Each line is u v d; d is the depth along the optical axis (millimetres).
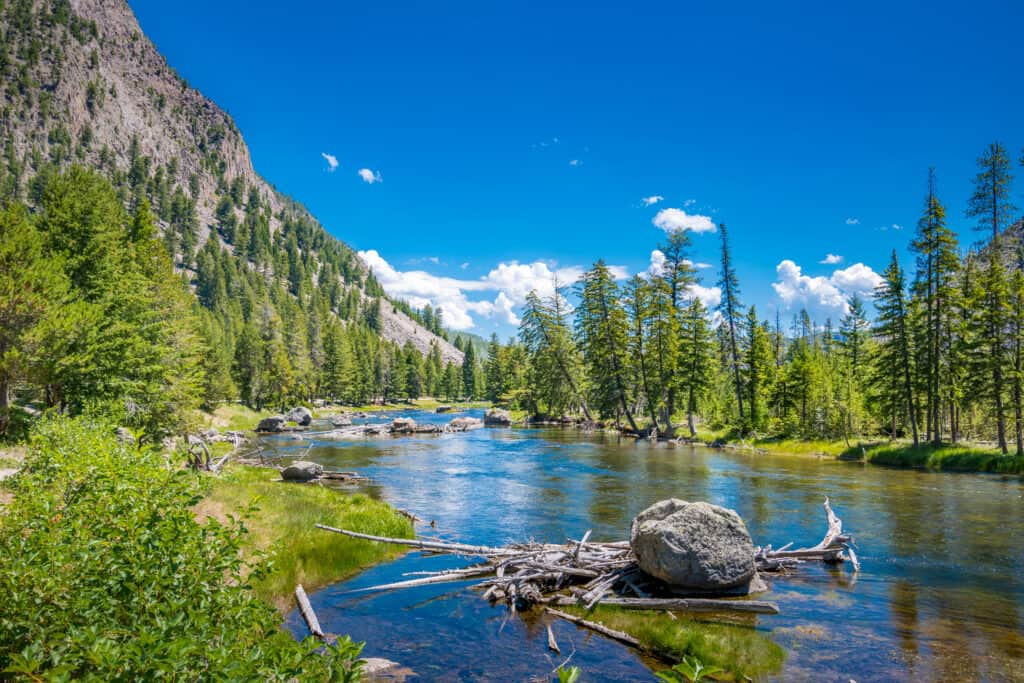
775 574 13219
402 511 19531
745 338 57406
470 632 10039
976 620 10422
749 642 9352
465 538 16578
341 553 14203
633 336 58906
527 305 71125
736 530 12086
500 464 33750
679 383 54875
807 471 31188
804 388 52500
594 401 62500
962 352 36406
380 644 9508
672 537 11797
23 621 4199
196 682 3895
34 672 3906
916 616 10617
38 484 5621
